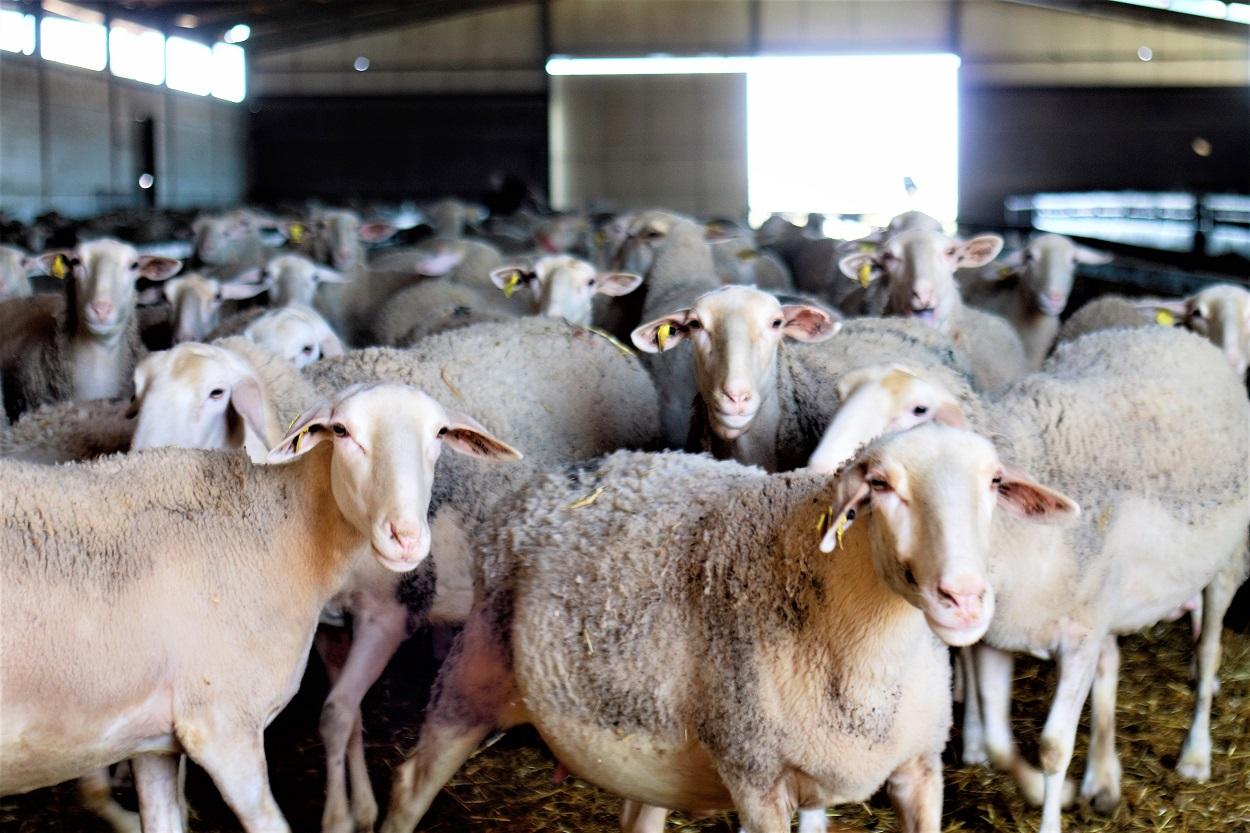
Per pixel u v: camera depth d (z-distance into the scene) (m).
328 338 7.67
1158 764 6.25
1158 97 38.97
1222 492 5.83
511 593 4.65
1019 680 7.16
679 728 4.19
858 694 3.86
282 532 4.37
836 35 39.66
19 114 29.33
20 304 9.03
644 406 7.34
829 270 14.23
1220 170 39.06
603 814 5.66
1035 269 10.92
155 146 35.69
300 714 6.80
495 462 6.12
